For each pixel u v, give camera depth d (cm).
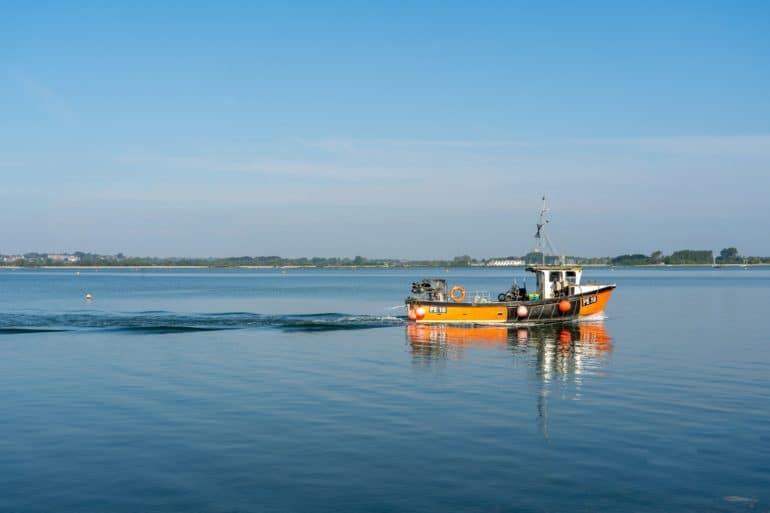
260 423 2831
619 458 2370
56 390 3512
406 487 2120
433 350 4941
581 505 1988
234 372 4034
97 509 1972
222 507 1981
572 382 3700
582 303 6650
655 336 5775
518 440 2580
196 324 6700
